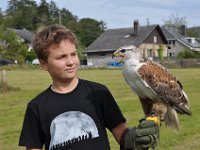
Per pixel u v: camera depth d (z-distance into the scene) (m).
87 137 3.53
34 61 81.56
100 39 88.06
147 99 5.07
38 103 3.62
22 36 107.06
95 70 56.56
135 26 84.00
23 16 147.75
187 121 13.48
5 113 16.64
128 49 5.10
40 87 29.39
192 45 106.19
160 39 86.62
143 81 4.91
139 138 3.68
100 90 3.72
